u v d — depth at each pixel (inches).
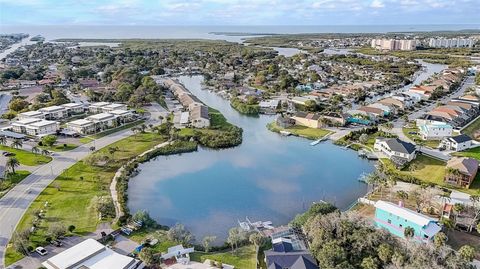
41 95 7352.4
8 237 2753.4
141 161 4426.7
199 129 5644.7
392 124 5733.3
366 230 2474.2
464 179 3494.1
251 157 4714.6
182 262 2502.5
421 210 3085.6
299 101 7239.2
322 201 3196.4
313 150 4916.3
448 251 2249.0
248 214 3297.2
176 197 3617.1
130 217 3029.0
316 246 2415.1
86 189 3580.2
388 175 3804.1
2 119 6067.9
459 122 5595.5
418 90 7662.4
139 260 2452.0
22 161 4220.0
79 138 5118.1
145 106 7012.8
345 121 5816.9
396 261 2165.4
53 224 2888.8
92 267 2313.0
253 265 2485.2
